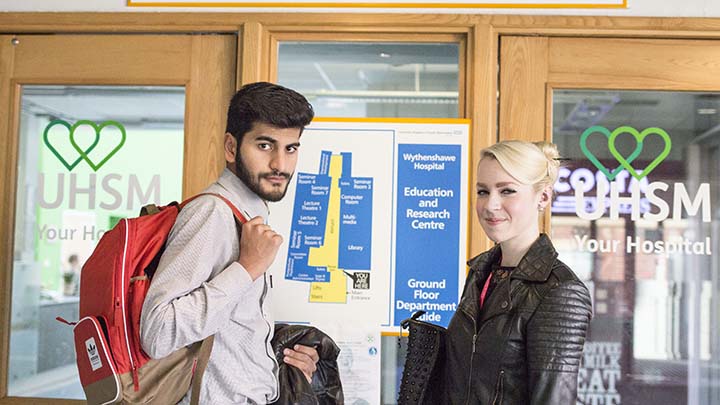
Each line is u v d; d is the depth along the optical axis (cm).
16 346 280
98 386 158
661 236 270
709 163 271
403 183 272
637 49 273
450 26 273
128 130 283
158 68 282
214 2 277
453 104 278
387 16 274
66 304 280
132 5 280
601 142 273
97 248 167
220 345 168
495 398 154
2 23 282
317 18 275
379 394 267
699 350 267
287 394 206
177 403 166
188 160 278
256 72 274
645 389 267
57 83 284
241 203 177
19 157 285
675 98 274
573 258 270
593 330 269
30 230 283
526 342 153
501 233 163
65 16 281
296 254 271
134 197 281
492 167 164
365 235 271
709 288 268
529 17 272
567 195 271
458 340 163
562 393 147
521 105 273
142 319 156
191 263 159
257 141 174
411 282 269
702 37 271
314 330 223
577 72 273
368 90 280
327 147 275
